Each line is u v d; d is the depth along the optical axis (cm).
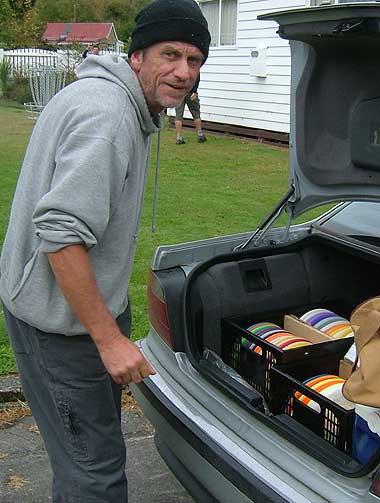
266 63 1233
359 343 202
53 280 214
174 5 209
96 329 207
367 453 208
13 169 948
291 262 304
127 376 211
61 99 210
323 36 250
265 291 296
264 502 203
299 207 296
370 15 227
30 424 360
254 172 973
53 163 206
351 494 190
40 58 2123
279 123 1223
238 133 1344
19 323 228
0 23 2762
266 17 260
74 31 3641
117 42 1919
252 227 689
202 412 238
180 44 210
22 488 308
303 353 255
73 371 225
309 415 232
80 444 232
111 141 200
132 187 216
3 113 1648
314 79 269
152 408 257
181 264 284
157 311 271
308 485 200
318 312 295
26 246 215
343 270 315
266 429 218
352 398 193
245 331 271
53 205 196
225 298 283
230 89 1348
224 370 252
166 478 319
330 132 279
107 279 220
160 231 667
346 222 326
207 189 858
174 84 213
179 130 1226
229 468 216
